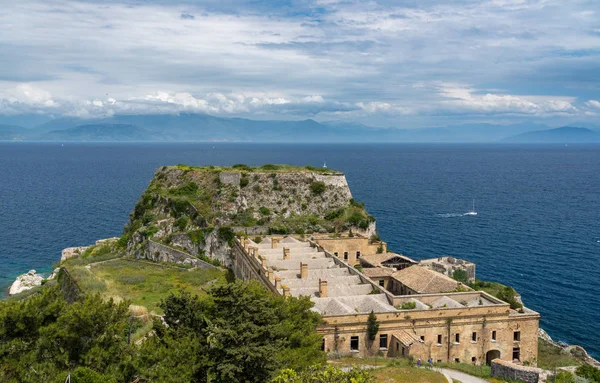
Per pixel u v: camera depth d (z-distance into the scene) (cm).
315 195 12531
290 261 8331
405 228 16050
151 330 6338
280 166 13962
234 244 10450
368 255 9644
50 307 4303
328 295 6875
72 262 10988
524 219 17650
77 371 3747
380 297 6731
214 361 4034
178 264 10694
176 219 11712
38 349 3975
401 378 5078
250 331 4078
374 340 6066
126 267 10475
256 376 4000
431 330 6194
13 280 10875
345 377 3609
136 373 4162
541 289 10300
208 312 4572
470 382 5184
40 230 15550
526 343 6488
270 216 11750
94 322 4228
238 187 12212
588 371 5784
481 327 6319
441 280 7550
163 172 13662
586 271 11425
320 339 5100
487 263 12119
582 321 8769
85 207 19825
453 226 16400
